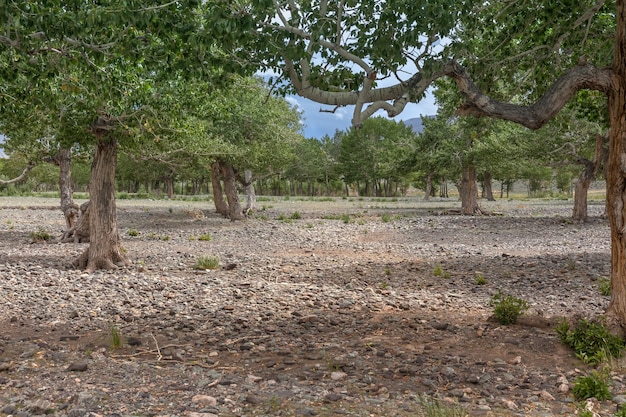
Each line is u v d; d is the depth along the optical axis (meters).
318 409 5.50
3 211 39.94
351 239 24.77
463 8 7.80
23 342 8.04
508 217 36.69
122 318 9.83
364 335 8.68
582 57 7.72
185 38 7.62
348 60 7.45
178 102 14.77
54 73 9.57
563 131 27.75
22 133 20.00
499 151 33.56
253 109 29.36
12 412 5.33
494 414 5.38
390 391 6.08
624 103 7.51
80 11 7.40
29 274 14.28
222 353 7.70
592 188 135.00
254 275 14.93
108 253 15.93
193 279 14.02
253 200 39.31
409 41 6.79
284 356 7.53
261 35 6.99
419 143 42.50
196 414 5.25
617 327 7.64
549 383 6.33
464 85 7.97
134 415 5.29
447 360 7.19
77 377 6.50
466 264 16.81
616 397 5.76
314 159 103.75
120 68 10.45
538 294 12.25
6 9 6.94
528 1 9.55
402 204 59.75
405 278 14.51
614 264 7.84
